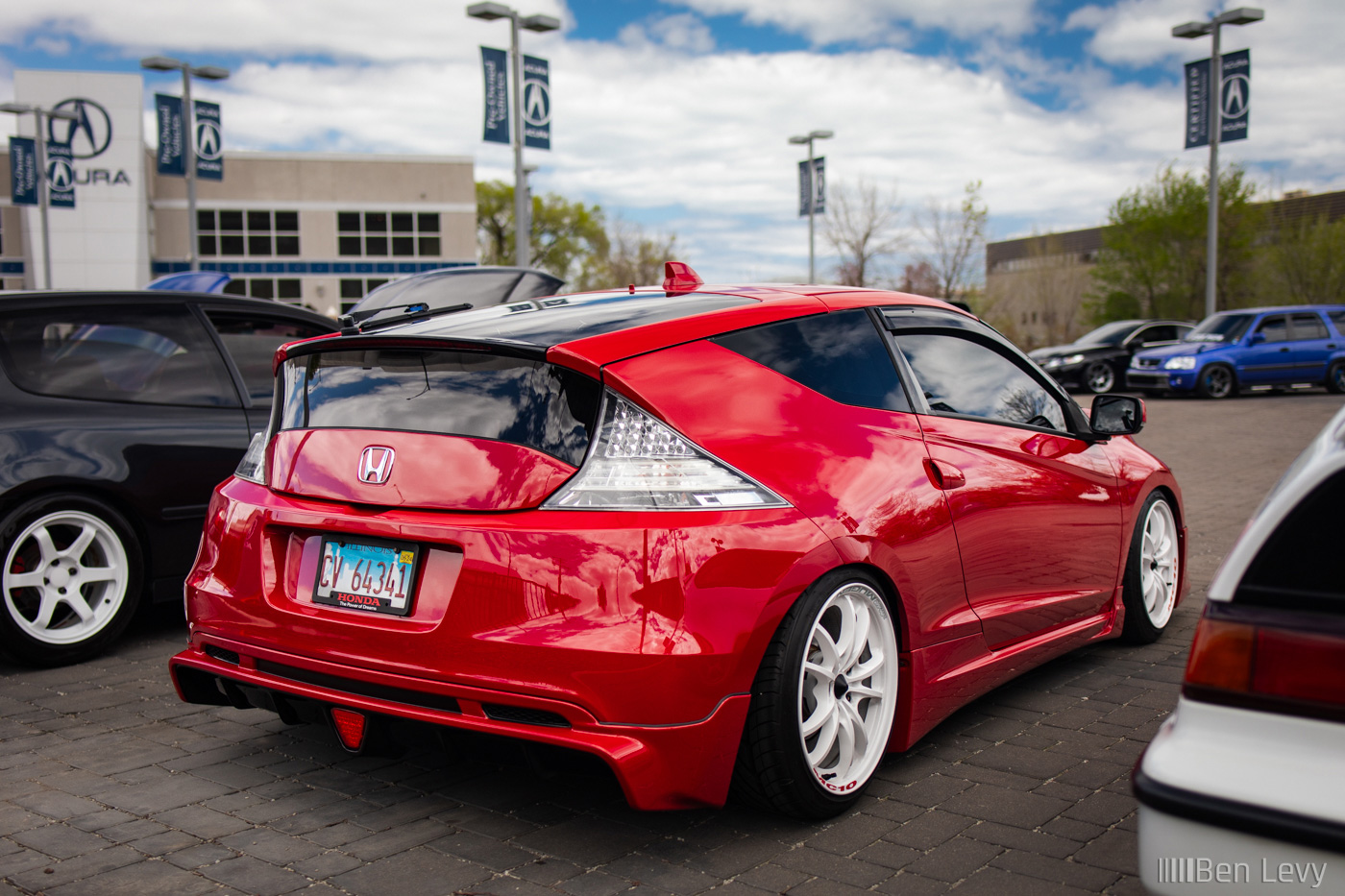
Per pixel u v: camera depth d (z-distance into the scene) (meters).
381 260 57.75
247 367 5.35
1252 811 1.67
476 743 2.69
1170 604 4.85
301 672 2.95
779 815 2.97
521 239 22.23
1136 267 50.41
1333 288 47.03
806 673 2.92
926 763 3.39
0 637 4.42
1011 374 3.98
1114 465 4.37
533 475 2.69
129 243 54.03
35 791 3.22
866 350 3.36
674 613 2.58
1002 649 3.70
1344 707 1.66
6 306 4.65
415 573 2.76
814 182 36.16
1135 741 3.56
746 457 2.79
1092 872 2.65
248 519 3.12
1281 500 1.78
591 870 2.68
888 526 3.04
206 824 2.98
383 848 2.82
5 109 39.03
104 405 4.79
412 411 2.91
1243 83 26.00
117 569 4.76
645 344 2.83
